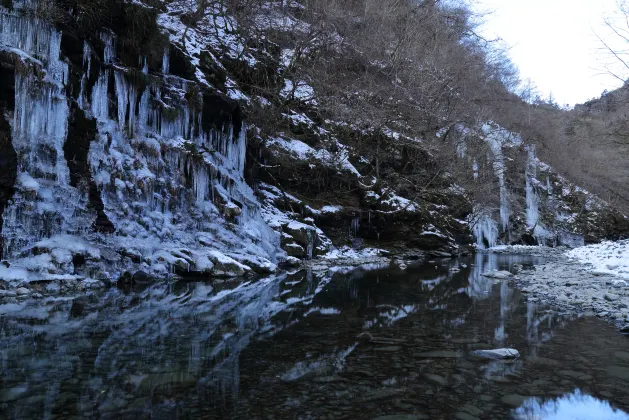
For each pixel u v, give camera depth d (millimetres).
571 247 34500
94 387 3488
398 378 3898
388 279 11586
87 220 9273
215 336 5234
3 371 3811
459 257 21969
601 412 3232
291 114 21047
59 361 4121
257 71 20359
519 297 8695
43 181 8719
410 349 4844
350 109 22000
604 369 4227
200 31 19906
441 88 25672
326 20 21812
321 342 5074
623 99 23406
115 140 10938
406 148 24234
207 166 12953
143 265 9820
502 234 33625
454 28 29562
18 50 8711
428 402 3373
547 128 39344
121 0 12523
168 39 14773
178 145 12492
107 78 11086
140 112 12211
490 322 6324
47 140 8961
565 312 7148
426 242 21594
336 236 19297
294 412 3125
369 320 6348
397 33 24953
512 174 35094
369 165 22281
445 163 24625
